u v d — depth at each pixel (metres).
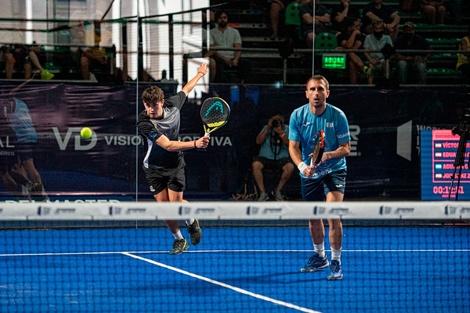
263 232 13.27
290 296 7.71
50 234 13.12
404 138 14.31
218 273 9.08
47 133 13.63
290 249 11.16
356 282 8.50
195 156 13.95
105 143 13.81
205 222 13.80
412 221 14.13
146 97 9.30
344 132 8.65
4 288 8.16
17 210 6.36
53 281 8.58
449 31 17.09
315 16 15.50
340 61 14.86
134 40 14.21
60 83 13.66
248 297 7.66
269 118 14.09
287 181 14.16
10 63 14.09
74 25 14.36
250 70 14.73
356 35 15.40
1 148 13.54
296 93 14.16
